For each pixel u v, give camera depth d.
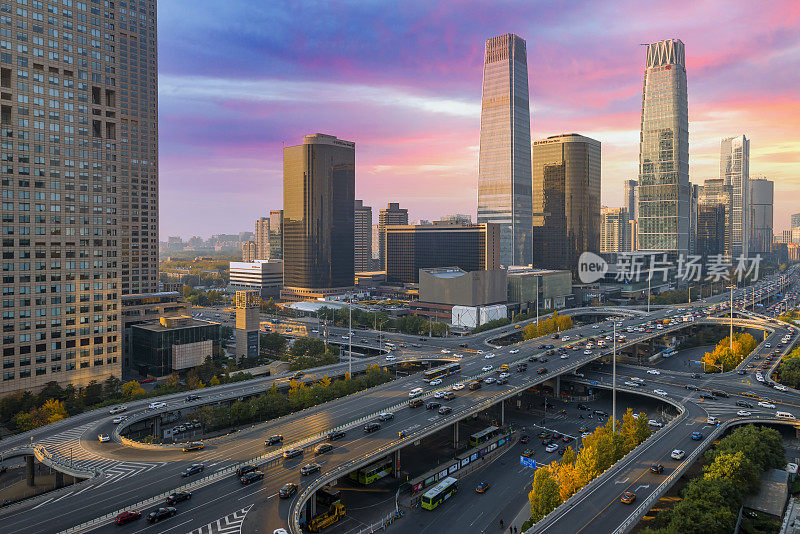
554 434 191.88
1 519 104.62
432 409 178.88
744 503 133.00
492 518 131.75
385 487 149.00
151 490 117.12
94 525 102.50
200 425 193.25
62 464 133.62
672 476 128.00
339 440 150.12
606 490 122.62
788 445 174.00
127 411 183.00
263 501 113.31
